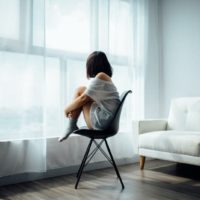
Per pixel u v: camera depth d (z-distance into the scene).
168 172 2.69
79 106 2.12
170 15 3.53
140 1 3.39
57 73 2.63
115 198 1.88
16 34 2.34
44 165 2.38
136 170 2.80
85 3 2.84
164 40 3.60
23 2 2.38
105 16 2.98
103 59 2.25
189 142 2.32
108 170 2.81
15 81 2.31
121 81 3.15
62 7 2.69
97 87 2.08
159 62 3.64
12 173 2.28
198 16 3.22
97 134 2.03
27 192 2.06
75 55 2.77
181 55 3.40
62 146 2.62
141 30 3.38
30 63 2.38
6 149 2.26
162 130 3.09
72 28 2.75
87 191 2.06
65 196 1.94
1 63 2.26
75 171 2.73
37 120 2.37
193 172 2.68
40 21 2.43
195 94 3.24
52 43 2.62
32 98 2.36
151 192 2.02
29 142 2.36
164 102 3.58
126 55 3.21
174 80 3.47
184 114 3.04
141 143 2.78
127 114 3.16
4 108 2.26
